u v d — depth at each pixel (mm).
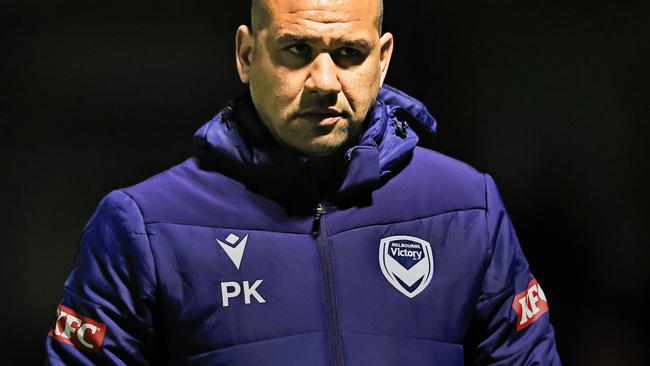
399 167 8867
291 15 7957
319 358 8070
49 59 14961
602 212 15023
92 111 15047
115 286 8164
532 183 15102
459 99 15133
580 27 15086
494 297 8719
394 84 15125
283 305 8172
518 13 15102
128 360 8164
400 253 8500
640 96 15000
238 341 8062
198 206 8438
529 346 8727
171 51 15133
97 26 15031
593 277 15016
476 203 8914
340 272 8328
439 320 8422
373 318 8258
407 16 15086
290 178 8422
